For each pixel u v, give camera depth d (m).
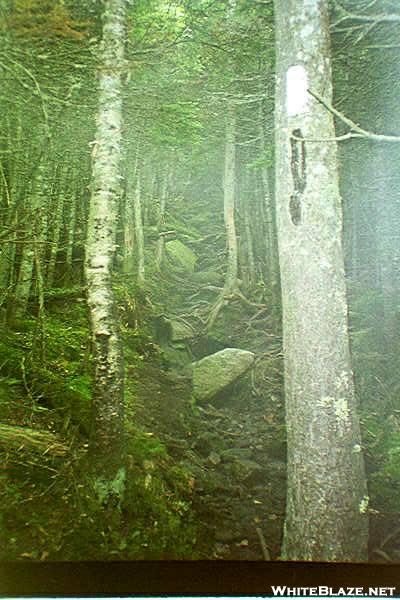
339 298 3.71
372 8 4.98
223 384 6.88
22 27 4.80
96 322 4.20
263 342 8.55
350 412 3.66
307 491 3.66
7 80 5.12
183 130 7.46
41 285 5.82
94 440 4.15
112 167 4.37
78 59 5.12
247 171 11.40
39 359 5.54
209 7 6.20
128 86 6.03
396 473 5.11
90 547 3.74
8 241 5.49
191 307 9.83
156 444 5.05
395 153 6.83
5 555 3.51
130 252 9.54
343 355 3.68
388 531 4.44
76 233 8.02
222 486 5.07
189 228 13.66
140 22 6.18
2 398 4.79
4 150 5.83
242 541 4.38
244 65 6.82
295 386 3.74
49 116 5.83
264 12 5.87
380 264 7.35
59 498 3.96
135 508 4.14
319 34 3.87
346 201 8.58
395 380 6.47
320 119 3.77
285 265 3.83
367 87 5.86
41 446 4.33
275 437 6.20
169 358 7.60
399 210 7.17
